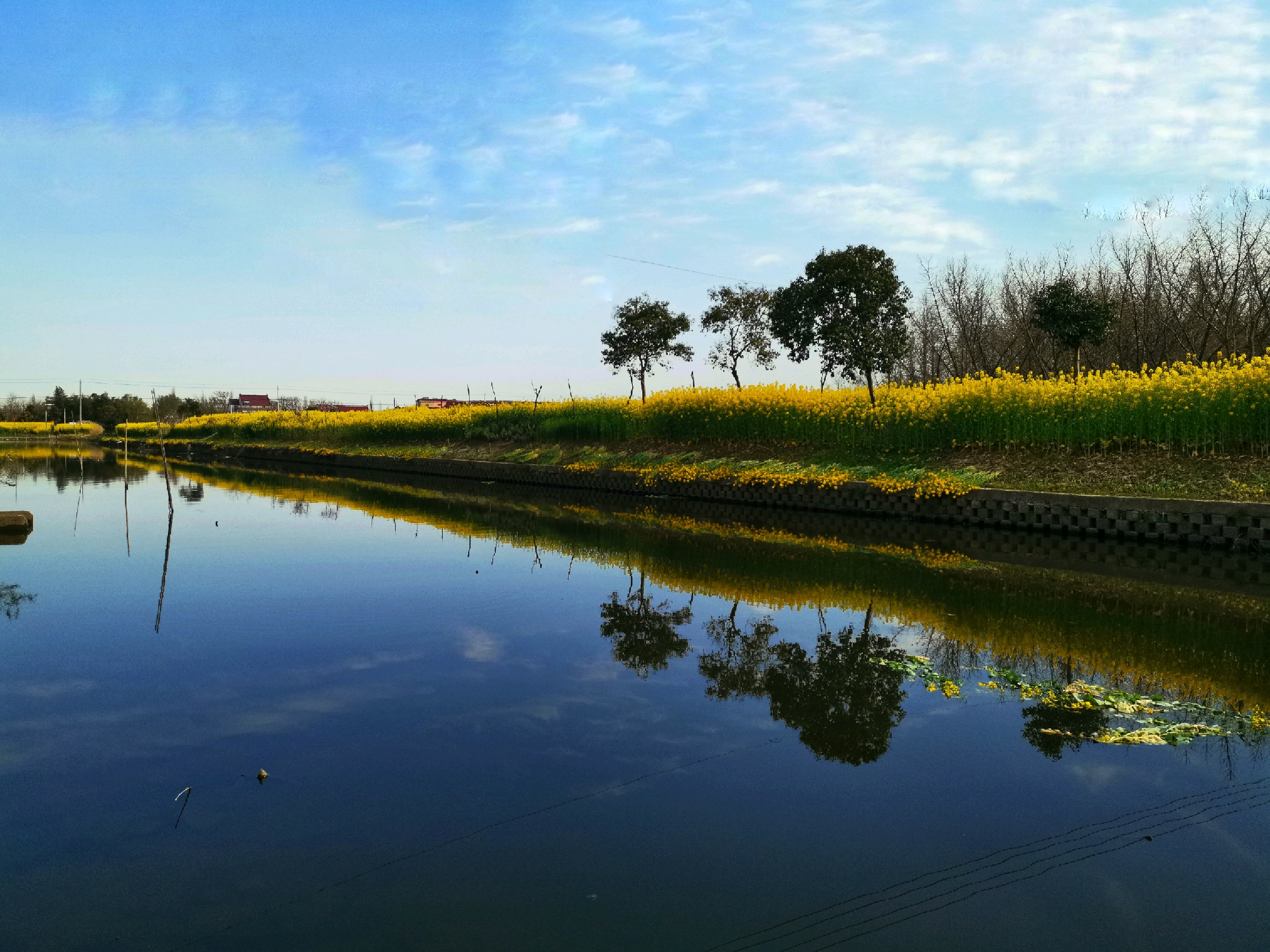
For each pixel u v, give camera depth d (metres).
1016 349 24.69
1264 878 2.90
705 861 3.01
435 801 3.47
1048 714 4.50
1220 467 10.92
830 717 4.46
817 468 14.98
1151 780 3.67
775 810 3.40
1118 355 21.78
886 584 8.07
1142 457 11.91
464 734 4.20
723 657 5.60
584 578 8.35
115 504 15.46
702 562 9.33
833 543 10.77
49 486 19.58
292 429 35.91
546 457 21.61
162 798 3.49
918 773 3.75
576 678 5.13
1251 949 2.50
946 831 3.23
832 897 2.78
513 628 6.37
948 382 16.67
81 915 2.68
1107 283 22.62
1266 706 4.59
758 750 4.01
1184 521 9.92
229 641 5.97
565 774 3.73
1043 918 2.66
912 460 14.27
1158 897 2.79
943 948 2.49
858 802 3.46
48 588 7.79
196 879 2.89
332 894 2.80
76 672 5.22
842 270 15.94
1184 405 11.41
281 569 8.79
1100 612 6.85
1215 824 3.28
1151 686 4.94
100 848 3.10
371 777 3.69
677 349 24.53
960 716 4.48
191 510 14.59
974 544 10.59
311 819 3.31
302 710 4.55
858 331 16.12
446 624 6.50
